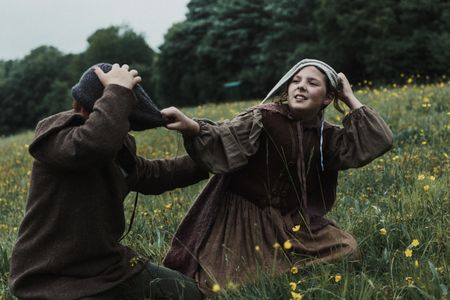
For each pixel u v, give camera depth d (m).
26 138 16.66
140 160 3.25
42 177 2.84
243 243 3.29
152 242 4.27
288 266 3.21
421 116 8.59
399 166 5.31
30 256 2.87
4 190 7.43
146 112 2.96
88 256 2.91
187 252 3.32
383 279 3.12
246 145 3.17
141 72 69.12
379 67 34.81
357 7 36.09
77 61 80.38
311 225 3.38
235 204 3.36
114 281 2.99
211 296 3.16
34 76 78.69
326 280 2.89
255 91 46.88
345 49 37.84
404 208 3.98
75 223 2.84
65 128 2.79
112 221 3.00
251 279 3.10
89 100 2.82
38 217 2.85
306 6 42.94
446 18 32.84
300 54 39.94
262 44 44.59
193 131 3.07
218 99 52.12
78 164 2.72
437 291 2.77
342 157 3.34
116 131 2.71
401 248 3.53
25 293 2.85
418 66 33.81
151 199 5.41
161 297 3.14
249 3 50.22
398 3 35.06
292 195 3.37
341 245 3.31
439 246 3.37
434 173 5.01
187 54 55.00
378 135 3.28
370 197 4.78
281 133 3.26
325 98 3.35
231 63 51.19
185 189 5.65
